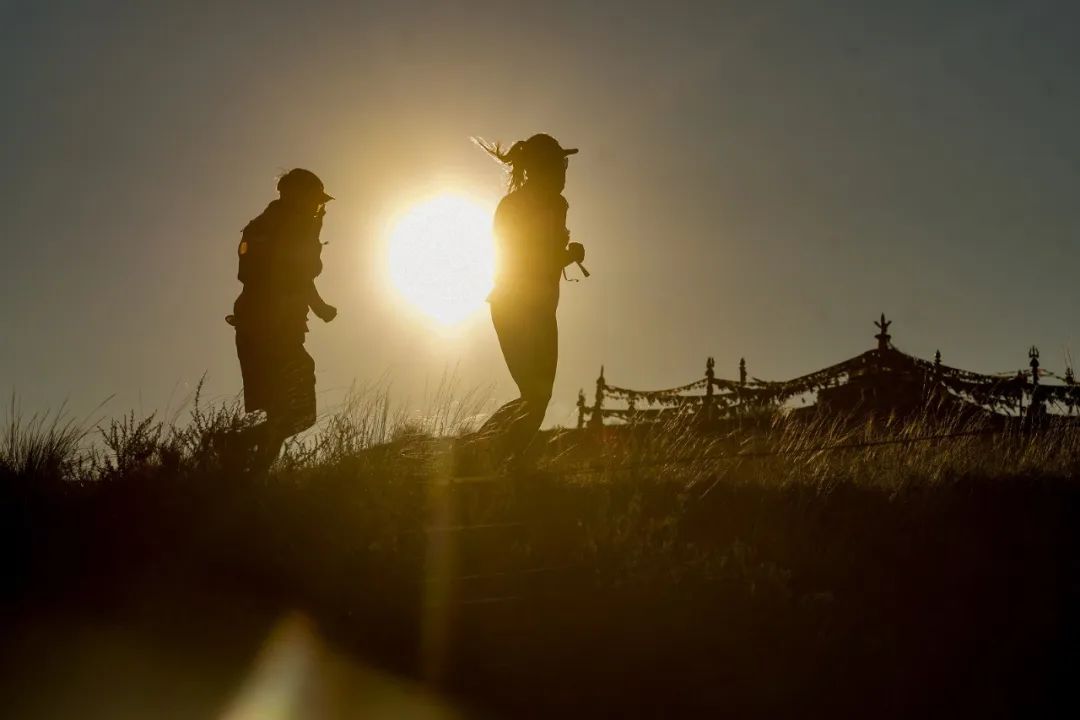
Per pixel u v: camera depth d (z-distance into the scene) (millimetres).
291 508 7430
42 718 5934
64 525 7168
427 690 6246
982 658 6883
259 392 8664
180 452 8086
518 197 9219
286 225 8812
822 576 7617
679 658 6562
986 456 10547
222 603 6688
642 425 11109
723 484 9062
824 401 20031
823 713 6312
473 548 7457
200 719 5977
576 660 6477
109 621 6512
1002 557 8164
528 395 9078
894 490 9250
